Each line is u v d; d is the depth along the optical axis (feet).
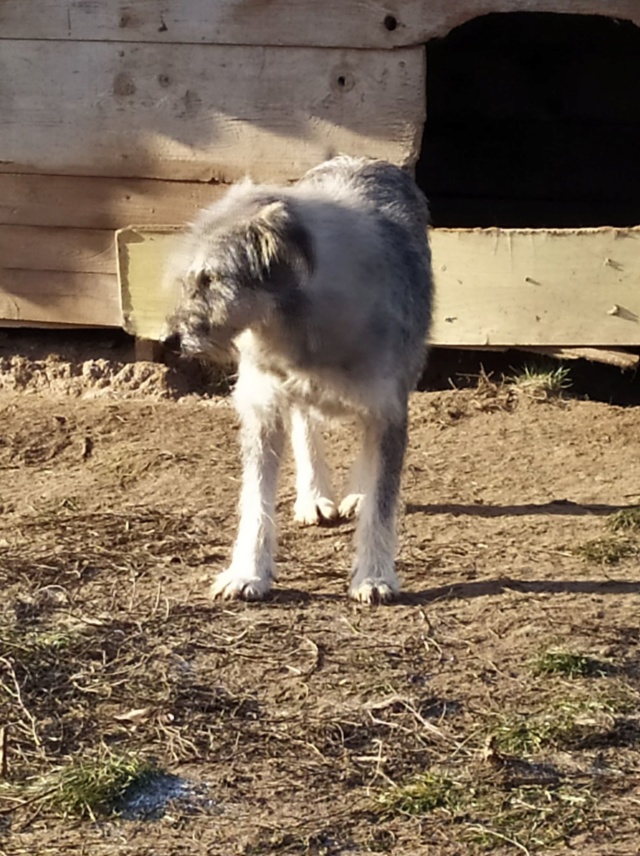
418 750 12.56
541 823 11.41
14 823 11.43
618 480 20.40
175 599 15.78
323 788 11.98
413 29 22.90
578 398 24.70
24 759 12.39
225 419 23.31
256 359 15.39
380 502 15.88
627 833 11.30
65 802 11.66
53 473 20.81
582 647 14.52
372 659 14.26
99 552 17.20
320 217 15.11
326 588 16.20
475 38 37.11
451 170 37.24
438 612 15.47
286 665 14.16
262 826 11.40
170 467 20.86
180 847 11.10
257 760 12.42
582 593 16.01
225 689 13.67
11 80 24.48
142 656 14.30
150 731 12.87
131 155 24.41
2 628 14.80
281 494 19.74
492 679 13.88
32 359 25.72
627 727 12.94
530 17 36.52
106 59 24.07
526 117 37.24
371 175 17.39
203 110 23.97
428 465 21.13
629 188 36.42
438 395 24.31
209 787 12.00
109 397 24.75
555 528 18.33
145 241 24.30
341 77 23.39
